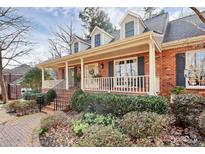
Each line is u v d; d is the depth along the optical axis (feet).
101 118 20.34
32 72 66.08
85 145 13.55
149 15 74.43
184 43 26.78
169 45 28.55
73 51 55.42
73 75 54.49
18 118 29.25
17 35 54.49
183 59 27.37
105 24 89.81
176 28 32.76
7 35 53.01
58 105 33.96
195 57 26.32
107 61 40.81
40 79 65.72
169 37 31.53
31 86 64.75
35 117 29.37
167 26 35.53
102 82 35.09
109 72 40.14
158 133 15.19
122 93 30.07
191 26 29.78
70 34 92.17
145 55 32.27
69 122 19.86
